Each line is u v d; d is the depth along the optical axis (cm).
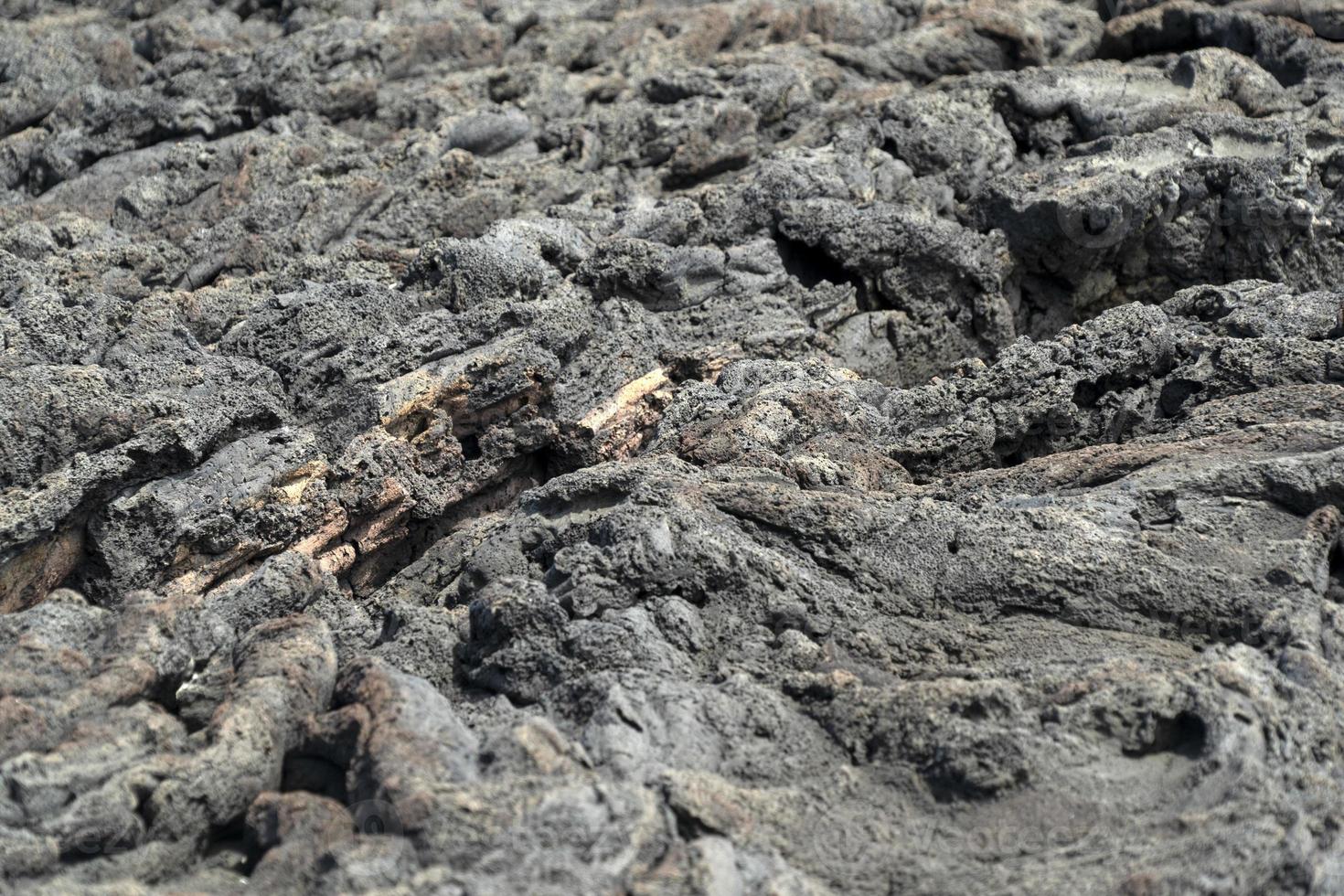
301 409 1172
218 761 765
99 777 739
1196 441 1030
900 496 1020
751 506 961
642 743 779
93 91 1728
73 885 683
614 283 1365
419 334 1217
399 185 1588
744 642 880
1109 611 884
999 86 1662
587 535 970
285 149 1631
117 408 1028
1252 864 684
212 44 1936
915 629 891
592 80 1881
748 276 1399
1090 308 1565
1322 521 926
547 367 1236
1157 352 1186
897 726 791
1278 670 809
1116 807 734
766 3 2112
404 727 764
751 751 794
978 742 762
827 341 1413
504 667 870
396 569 1202
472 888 654
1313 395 1055
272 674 825
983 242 1473
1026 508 948
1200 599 877
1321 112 1608
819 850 728
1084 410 1198
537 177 1597
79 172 1698
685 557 909
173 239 1547
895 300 1466
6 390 1001
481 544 1037
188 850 747
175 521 1034
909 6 2120
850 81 1869
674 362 1307
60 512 978
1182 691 776
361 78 1814
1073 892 680
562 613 881
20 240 1463
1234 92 1670
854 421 1170
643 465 1041
